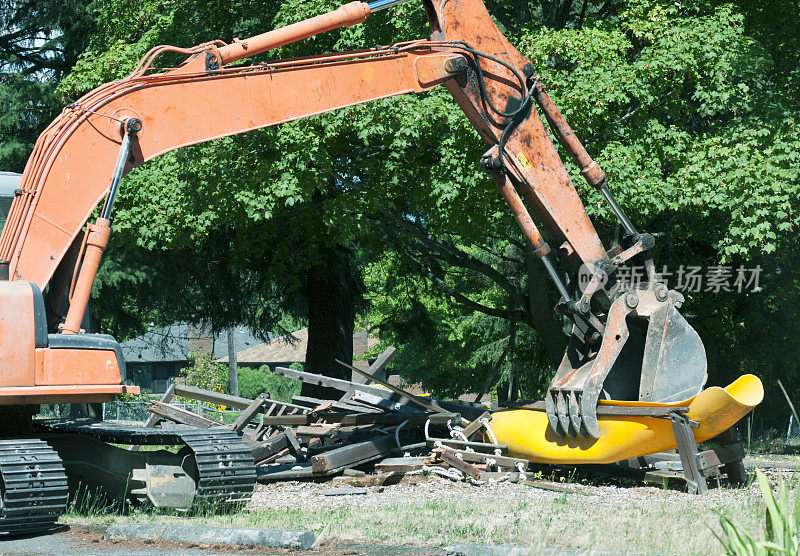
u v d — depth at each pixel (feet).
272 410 87.97
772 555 25.55
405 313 184.65
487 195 112.16
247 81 60.70
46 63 190.80
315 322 160.15
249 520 51.03
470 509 54.80
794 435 139.95
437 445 77.30
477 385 310.86
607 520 48.44
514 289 149.07
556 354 135.03
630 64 116.88
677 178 108.47
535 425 75.97
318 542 41.32
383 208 130.93
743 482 70.79
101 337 52.60
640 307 71.92
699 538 40.47
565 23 136.87
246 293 176.55
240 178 115.24
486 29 69.97
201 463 54.60
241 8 135.95
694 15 121.39
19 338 49.52
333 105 63.67
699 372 71.67
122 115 56.24
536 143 70.85
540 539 41.24
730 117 123.13
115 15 141.59
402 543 42.29
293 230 145.59
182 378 309.22
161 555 39.99
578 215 71.61
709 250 147.64
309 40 117.80
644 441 70.79
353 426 85.51
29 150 177.37
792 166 107.55
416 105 108.17
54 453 50.06
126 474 61.11
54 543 45.14
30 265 52.60
